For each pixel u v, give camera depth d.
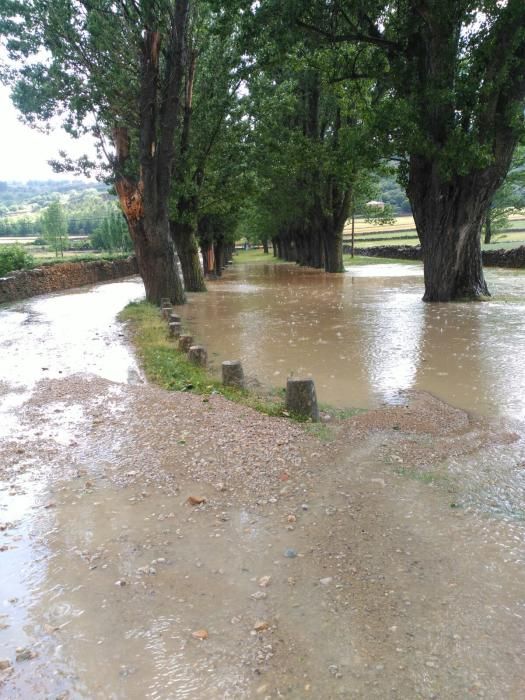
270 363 9.55
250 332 13.00
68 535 4.01
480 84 14.95
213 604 3.17
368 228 87.81
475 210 16.50
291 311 16.67
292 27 14.43
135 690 2.59
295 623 2.98
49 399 7.54
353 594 3.19
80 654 2.84
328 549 3.67
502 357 9.35
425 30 15.15
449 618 2.96
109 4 15.57
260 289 25.03
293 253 60.34
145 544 3.84
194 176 21.97
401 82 16.36
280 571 3.45
